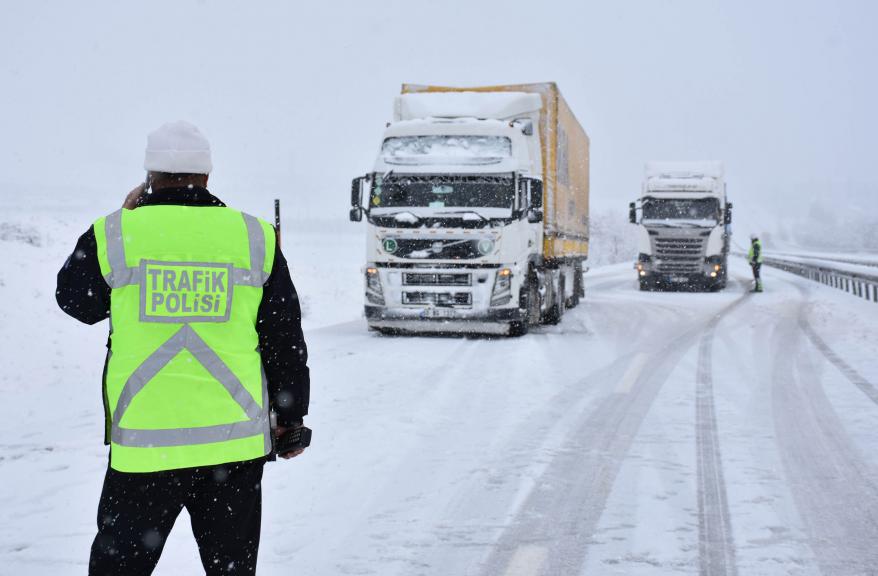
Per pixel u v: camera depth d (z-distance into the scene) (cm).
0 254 2970
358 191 2525
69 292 500
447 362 2012
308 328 2931
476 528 857
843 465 1105
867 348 2303
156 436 491
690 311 3650
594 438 1257
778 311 3562
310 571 739
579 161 3725
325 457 1127
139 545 496
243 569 520
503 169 2466
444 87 2902
